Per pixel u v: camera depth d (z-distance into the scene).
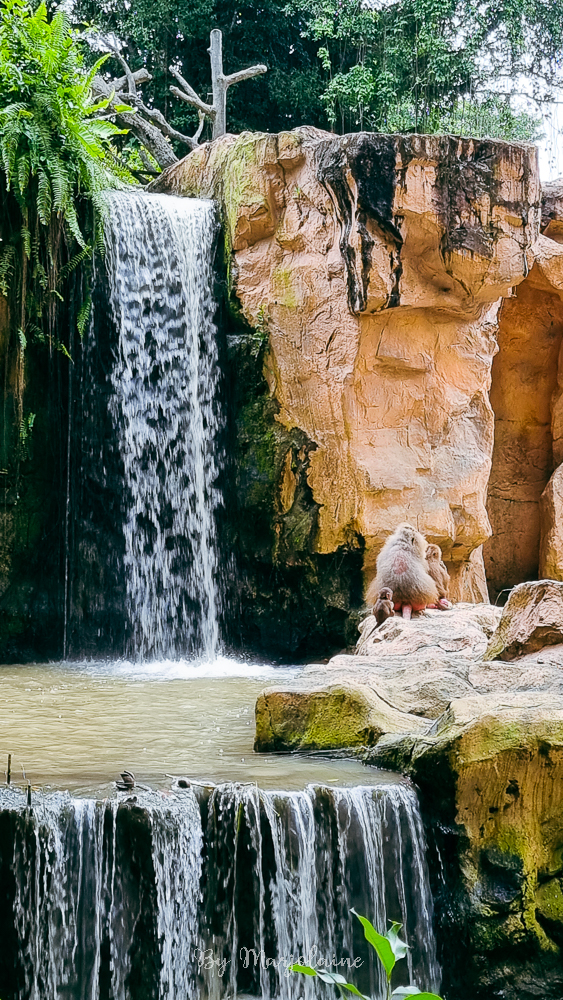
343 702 8.42
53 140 14.42
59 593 15.16
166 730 9.31
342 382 14.49
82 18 26.12
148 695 11.45
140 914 6.58
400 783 7.49
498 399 18.53
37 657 14.98
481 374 15.55
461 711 7.66
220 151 16.53
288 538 15.03
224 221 16.02
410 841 7.34
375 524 14.62
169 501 15.59
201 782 7.25
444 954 7.27
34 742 8.61
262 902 6.92
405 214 13.77
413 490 14.91
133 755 8.16
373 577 14.84
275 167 15.24
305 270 14.82
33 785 6.99
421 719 8.53
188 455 15.71
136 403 15.45
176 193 17.53
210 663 14.79
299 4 24.83
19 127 13.91
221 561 15.68
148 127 20.62
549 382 18.45
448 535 15.14
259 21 25.78
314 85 25.62
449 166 13.80
